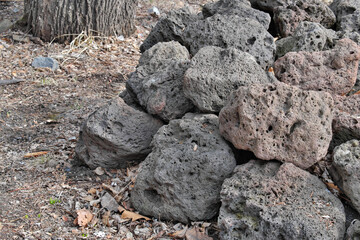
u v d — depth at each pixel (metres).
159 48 4.50
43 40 7.46
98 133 3.91
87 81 6.44
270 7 5.52
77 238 3.41
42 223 3.55
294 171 3.17
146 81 4.19
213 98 3.70
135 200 3.67
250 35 4.35
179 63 4.10
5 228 3.47
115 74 6.68
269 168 3.27
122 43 7.64
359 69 4.42
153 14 8.83
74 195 3.92
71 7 7.21
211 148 3.46
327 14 5.21
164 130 3.76
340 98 3.92
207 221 3.47
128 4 7.67
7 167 4.34
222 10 5.17
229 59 3.82
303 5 5.16
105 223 3.56
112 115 3.97
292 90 3.25
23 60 6.85
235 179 3.25
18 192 3.94
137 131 4.04
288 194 3.09
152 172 3.57
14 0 9.09
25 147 4.73
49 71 6.61
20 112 5.51
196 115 3.79
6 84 6.18
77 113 5.53
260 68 3.83
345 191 3.17
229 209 3.17
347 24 5.10
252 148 3.28
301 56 4.05
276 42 4.81
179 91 4.02
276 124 3.20
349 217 3.22
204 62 3.85
